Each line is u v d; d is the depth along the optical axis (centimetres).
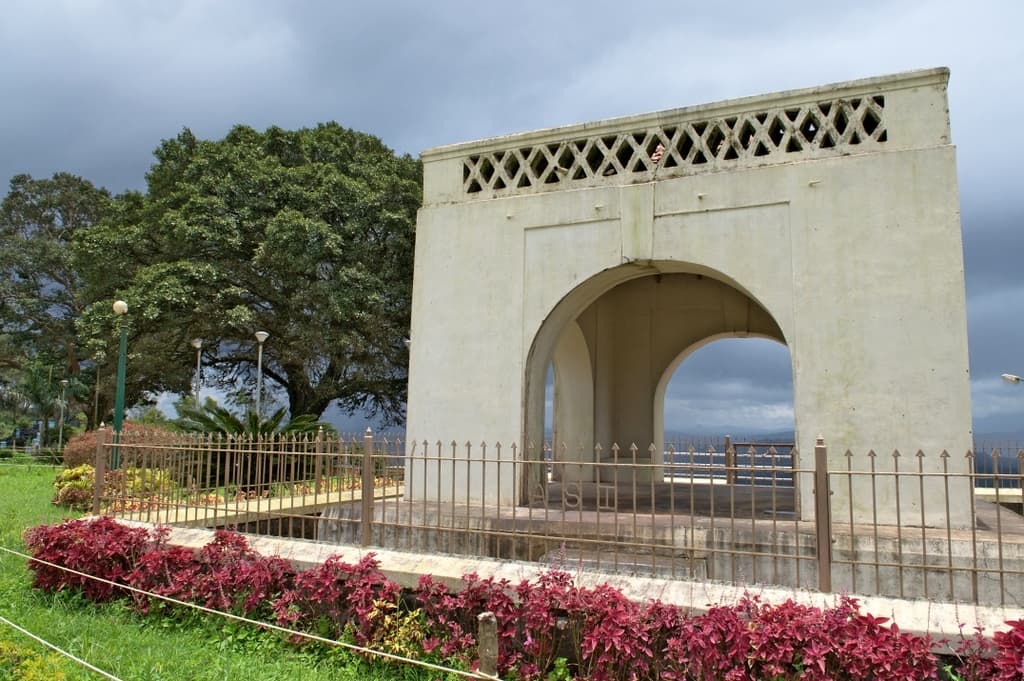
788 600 441
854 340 729
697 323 1273
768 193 778
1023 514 941
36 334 3762
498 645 479
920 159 724
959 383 690
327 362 2395
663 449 1338
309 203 2108
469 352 898
